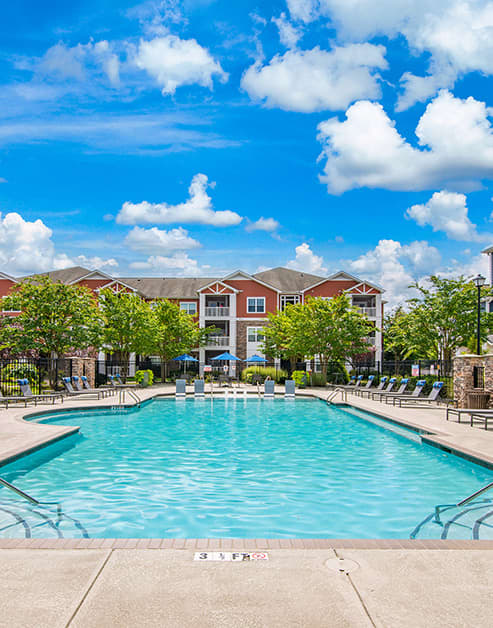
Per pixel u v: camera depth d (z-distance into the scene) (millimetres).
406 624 3246
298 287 45250
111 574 3967
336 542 4750
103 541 4699
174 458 10781
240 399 24391
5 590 3680
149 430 14820
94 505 7281
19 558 4281
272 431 14789
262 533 6176
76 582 3818
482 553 4516
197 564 4184
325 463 10312
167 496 7797
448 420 14695
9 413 15586
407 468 9836
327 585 3814
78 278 42094
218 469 9727
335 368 34656
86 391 21188
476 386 16828
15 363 24859
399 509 7168
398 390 23656
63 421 16547
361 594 3666
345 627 3205
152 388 29578
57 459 10625
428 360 29219
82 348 26250
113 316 31000
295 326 33969
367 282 42938
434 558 4383
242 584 3812
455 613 3396
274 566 4160
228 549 4531
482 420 14641
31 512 6910
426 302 27734
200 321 42844
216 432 14516
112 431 14594
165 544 4637
